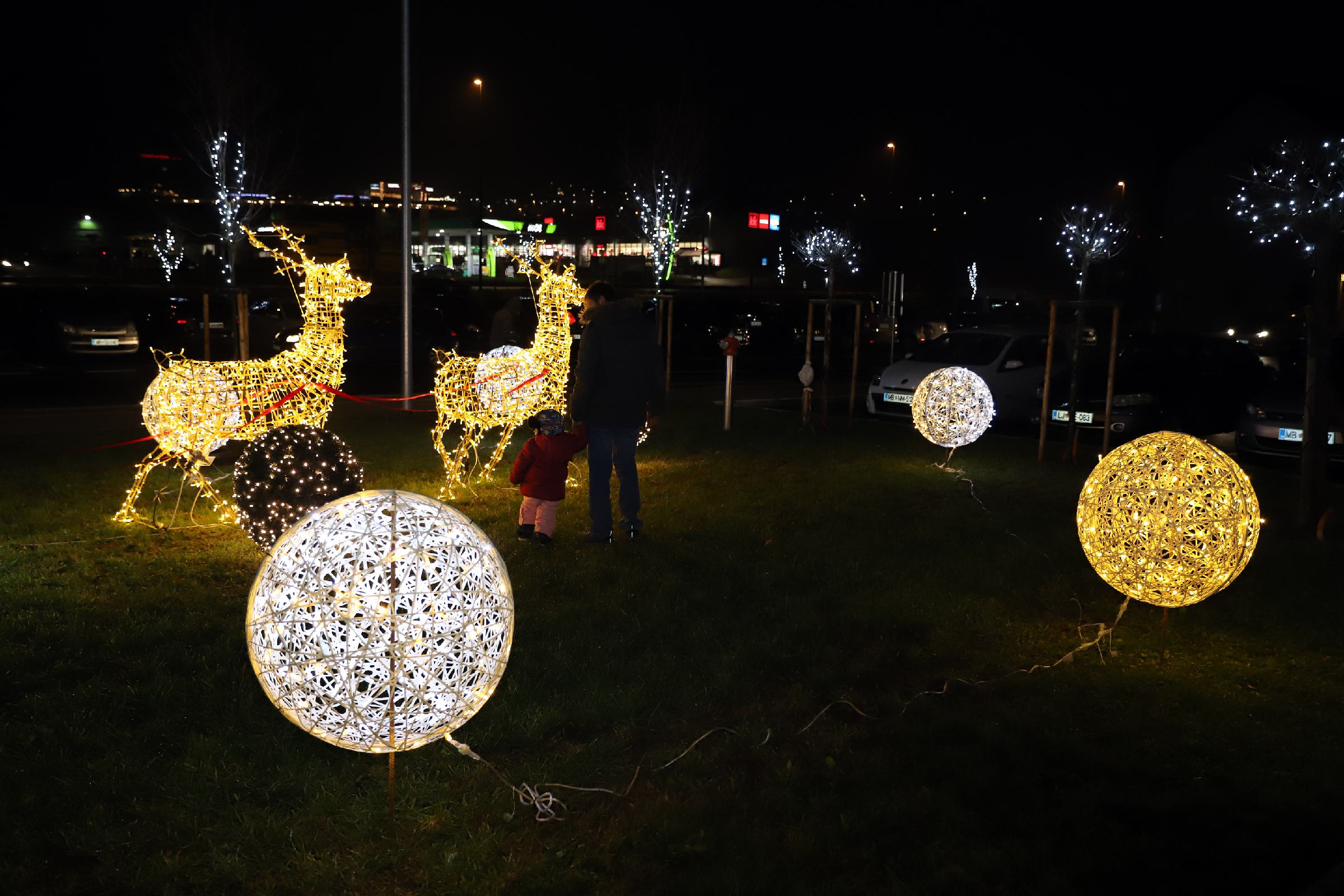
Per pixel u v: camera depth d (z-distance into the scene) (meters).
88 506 8.00
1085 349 13.95
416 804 3.66
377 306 22.56
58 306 22.34
